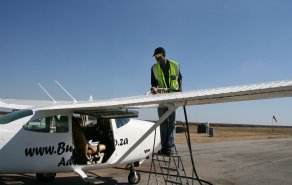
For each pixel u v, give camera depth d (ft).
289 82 13.25
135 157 26.25
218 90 16.10
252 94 14.25
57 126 21.85
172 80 24.45
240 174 32.63
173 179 29.22
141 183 27.32
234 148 58.65
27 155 20.58
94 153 24.08
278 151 54.39
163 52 24.38
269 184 28.22
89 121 26.03
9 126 20.34
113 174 31.27
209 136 97.66
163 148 23.00
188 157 45.01
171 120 22.79
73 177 29.12
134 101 19.06
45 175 26.76
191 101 17.93
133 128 26.09
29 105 27.02
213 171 34.17
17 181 27.07
